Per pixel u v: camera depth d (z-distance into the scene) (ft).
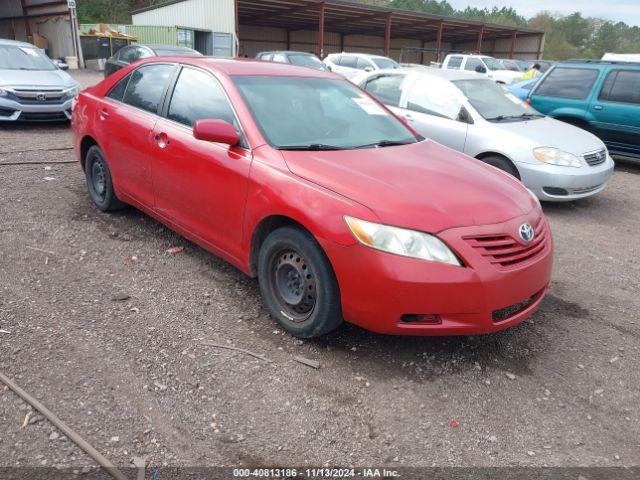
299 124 12.75
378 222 9.63
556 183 21.39
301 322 11.02
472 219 10.11
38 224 16.48
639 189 28.07
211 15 95.25
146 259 14.65
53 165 23.50
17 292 12.35
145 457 7.93
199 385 9.60
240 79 13.21
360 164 11.57
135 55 44.47
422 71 26.07
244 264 12.21
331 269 10.30
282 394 9.54
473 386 10.18
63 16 92.48
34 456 7.76
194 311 12.12
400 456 8.34
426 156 13.01
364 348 11.14
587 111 31.71
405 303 9.55
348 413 9.20
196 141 12.98
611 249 18.48
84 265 14.03
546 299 14.15
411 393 9.85
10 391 9.08
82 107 17.84
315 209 10.23
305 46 137.39
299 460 8.12
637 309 13.85
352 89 15.42
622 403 10.01
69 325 11.16
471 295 9.64
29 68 34.27
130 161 15.39
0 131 30.86
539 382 10.47
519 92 37.29
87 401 8.96
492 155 22.66
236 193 11.88
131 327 11.28
